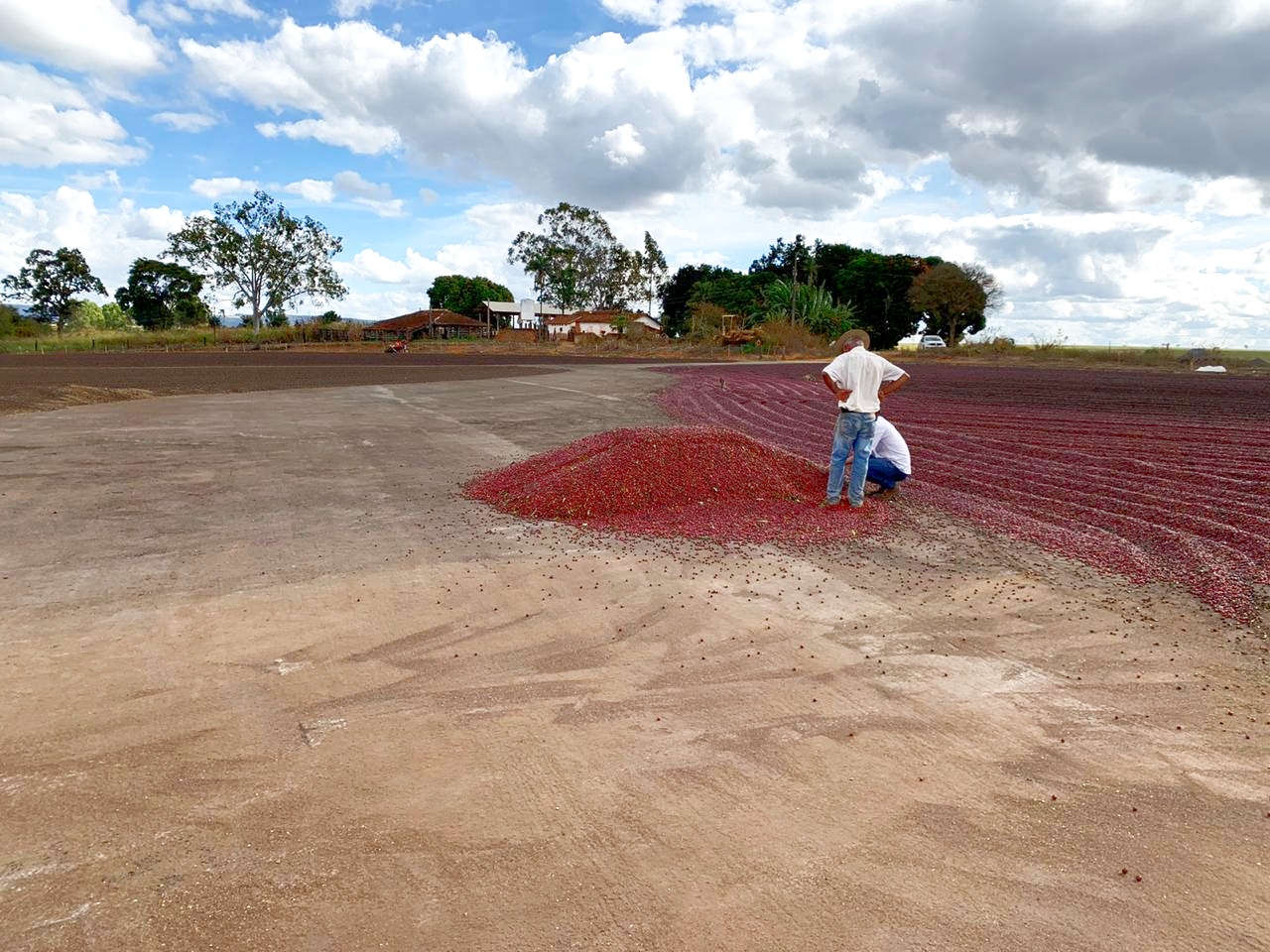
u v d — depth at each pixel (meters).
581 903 2.29
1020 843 2.60
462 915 2.23
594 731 3.34
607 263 96.44
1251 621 4.66
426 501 7.85
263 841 2.56
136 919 2.20
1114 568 5.71
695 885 2.38
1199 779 3.00
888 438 8.05
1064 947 2.14
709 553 6.05
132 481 8.62
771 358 55.22
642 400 19.50
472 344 67.12
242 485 8.51
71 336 66.44
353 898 2.30
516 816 2.71
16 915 2.20
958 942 2.15
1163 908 2.30
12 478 8.65
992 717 3.49
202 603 4.82
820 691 3.74
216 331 70.12
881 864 2.49
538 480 7.93
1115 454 10.93
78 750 3.10
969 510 7.51
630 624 4.59
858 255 84.56
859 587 5.30
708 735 3.32
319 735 3.26
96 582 5.18
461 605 4.86
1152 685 3.83
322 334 71.69
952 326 67.12
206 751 3.11
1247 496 8.17
